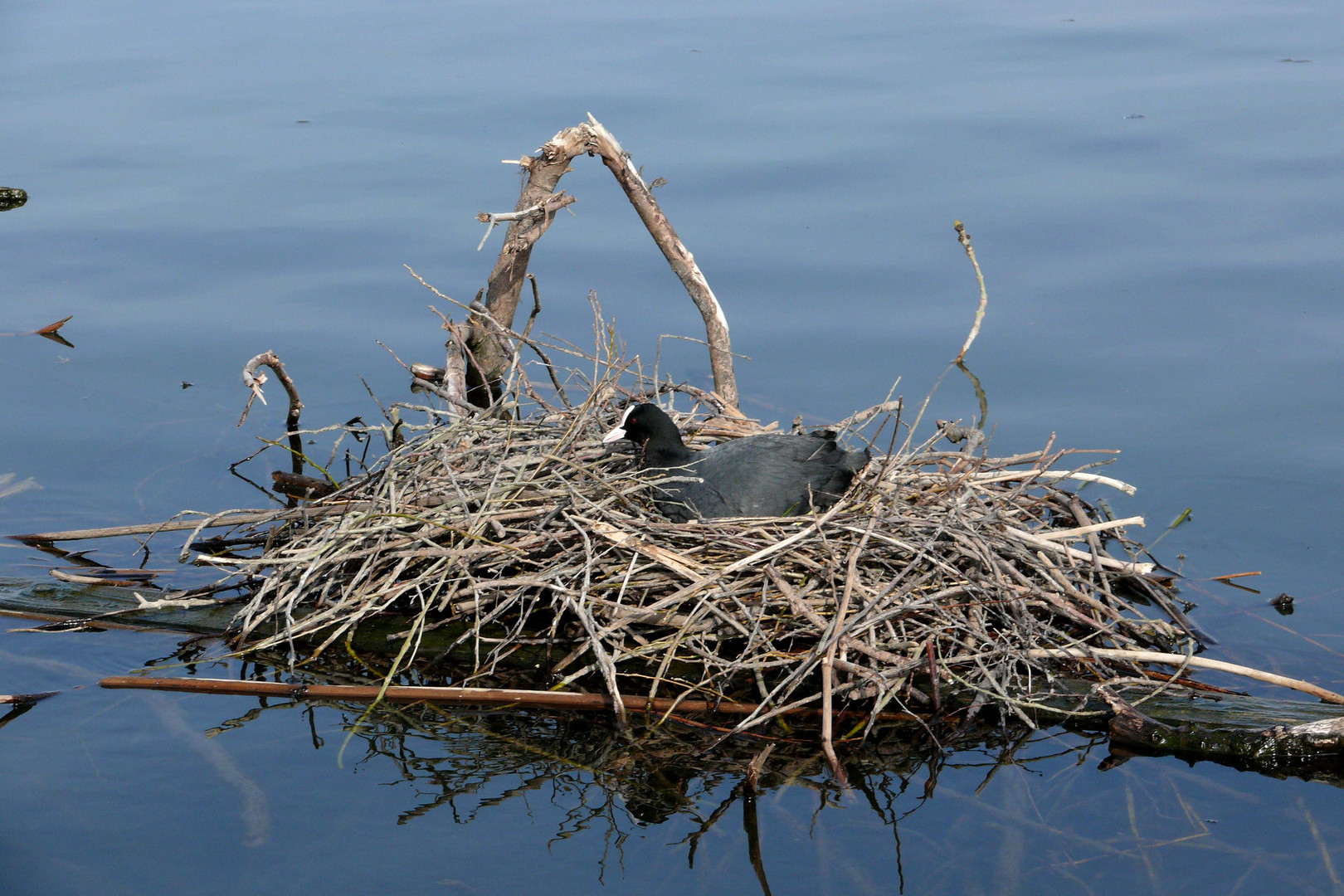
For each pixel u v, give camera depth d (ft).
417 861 14.79
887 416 24.76
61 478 26.37
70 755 16.90
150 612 21.22
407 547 20.31
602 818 15.78
